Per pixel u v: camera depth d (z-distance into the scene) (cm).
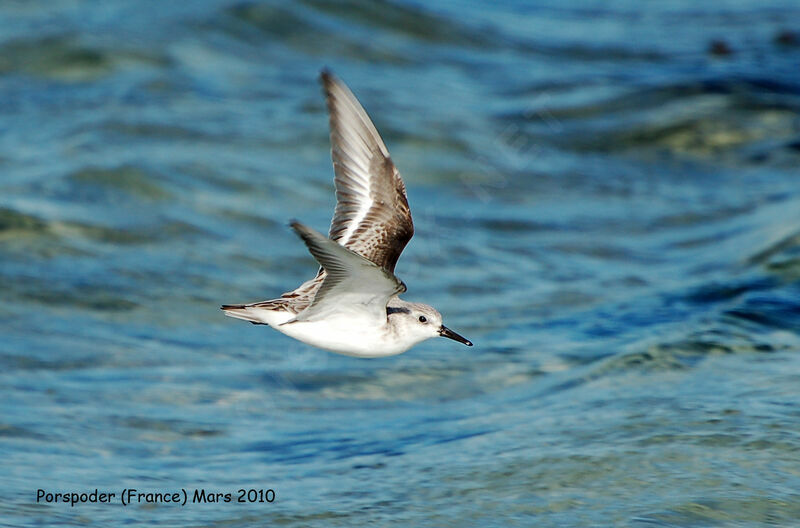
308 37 2681
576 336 1459
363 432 1214
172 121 2178
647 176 2178
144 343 1470
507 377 1349
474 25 2981
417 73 2622
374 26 2817
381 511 987
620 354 1325
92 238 1730
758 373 1216
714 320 1384
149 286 1616
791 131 2325
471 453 1095
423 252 1814
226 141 2119
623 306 1552
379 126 2261
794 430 1059
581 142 2320
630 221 1969
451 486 1025
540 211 2012
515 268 1767
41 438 1183
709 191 2100
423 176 2114
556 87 2589
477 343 1473
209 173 1978
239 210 1877
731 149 2272
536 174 2158
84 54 2412
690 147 2284
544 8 3300
